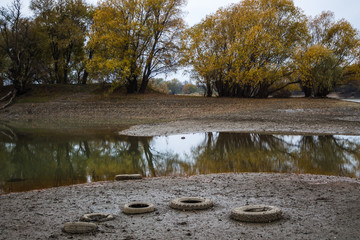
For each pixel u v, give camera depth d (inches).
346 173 441.1
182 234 224.1
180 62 1802.4
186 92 4682.6
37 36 1966.0
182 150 654.5
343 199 298.5
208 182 394.6
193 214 268.4
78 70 2251.5
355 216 249.3
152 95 1828.2
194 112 1344.7
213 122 1051.9
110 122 1190.3
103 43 1784.0
